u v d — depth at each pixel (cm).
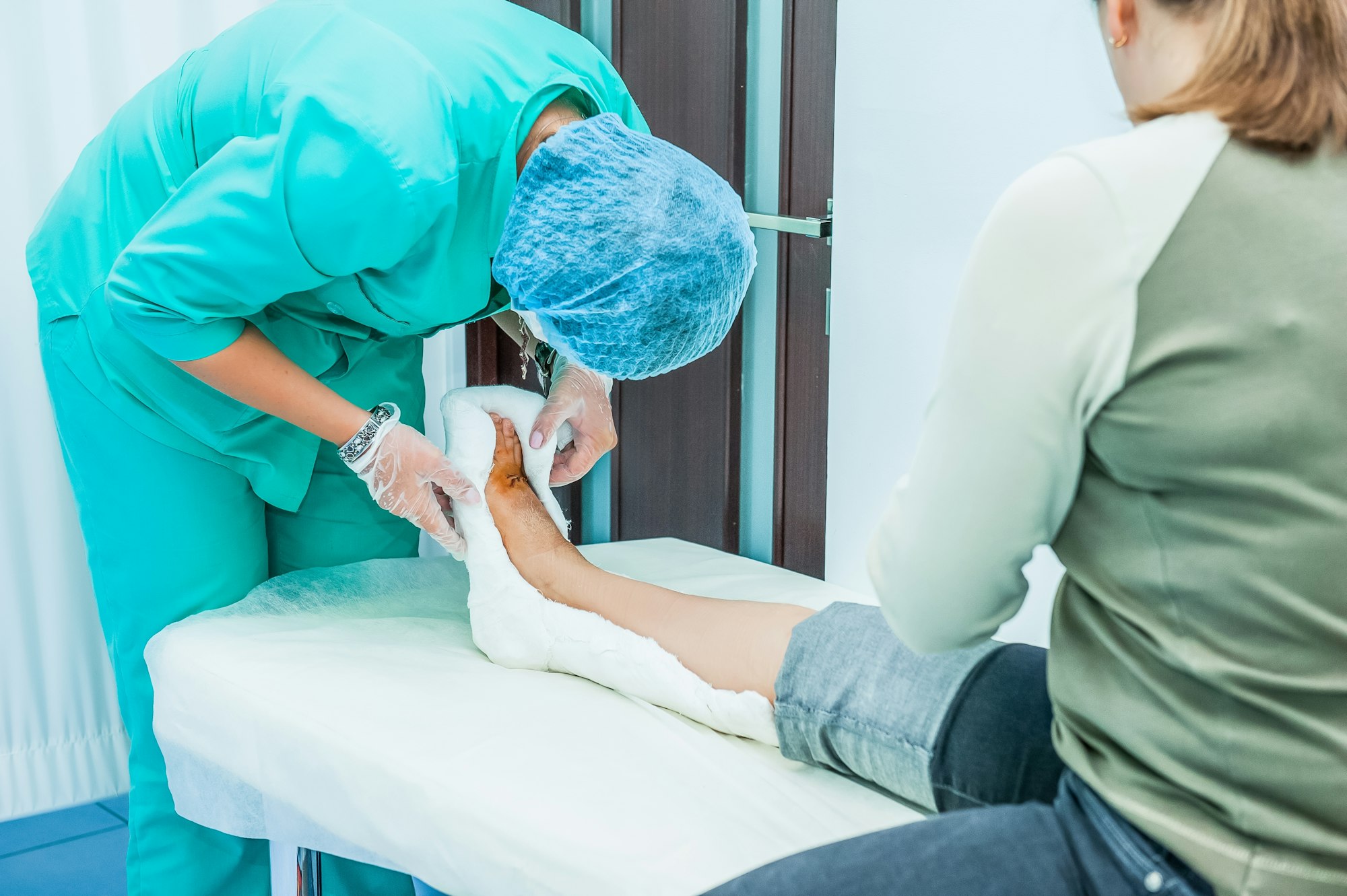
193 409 130
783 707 97
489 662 124
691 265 113
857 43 156
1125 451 53
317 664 120
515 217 112
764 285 188
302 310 133
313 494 155
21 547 197
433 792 94
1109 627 58
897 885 56
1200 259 51
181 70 134
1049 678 63
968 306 56
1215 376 50
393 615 142
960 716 86
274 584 147
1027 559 61
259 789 112
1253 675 51
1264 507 50
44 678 201
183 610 140
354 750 101
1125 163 53
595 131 112
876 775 92
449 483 125
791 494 181
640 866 81
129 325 115
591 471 234
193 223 109
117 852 185
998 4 138
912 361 156
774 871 60
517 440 135
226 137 125
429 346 246
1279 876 51
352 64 108
